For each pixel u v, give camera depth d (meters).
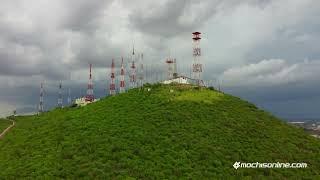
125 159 62.31
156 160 63.03
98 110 101.00
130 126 81.12
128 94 112.69
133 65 138.88
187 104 98.38
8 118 184.50
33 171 60.88
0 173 62.72
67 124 91.56
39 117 127.94
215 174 60.38
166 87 116.88
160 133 76.44
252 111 101.69
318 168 73.44
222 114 93.19
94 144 70.06
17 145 84.69
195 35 123.31
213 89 118.56
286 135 89.12
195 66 124.06
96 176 55.28
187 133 77.38
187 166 61.75
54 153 68.62
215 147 72.00
